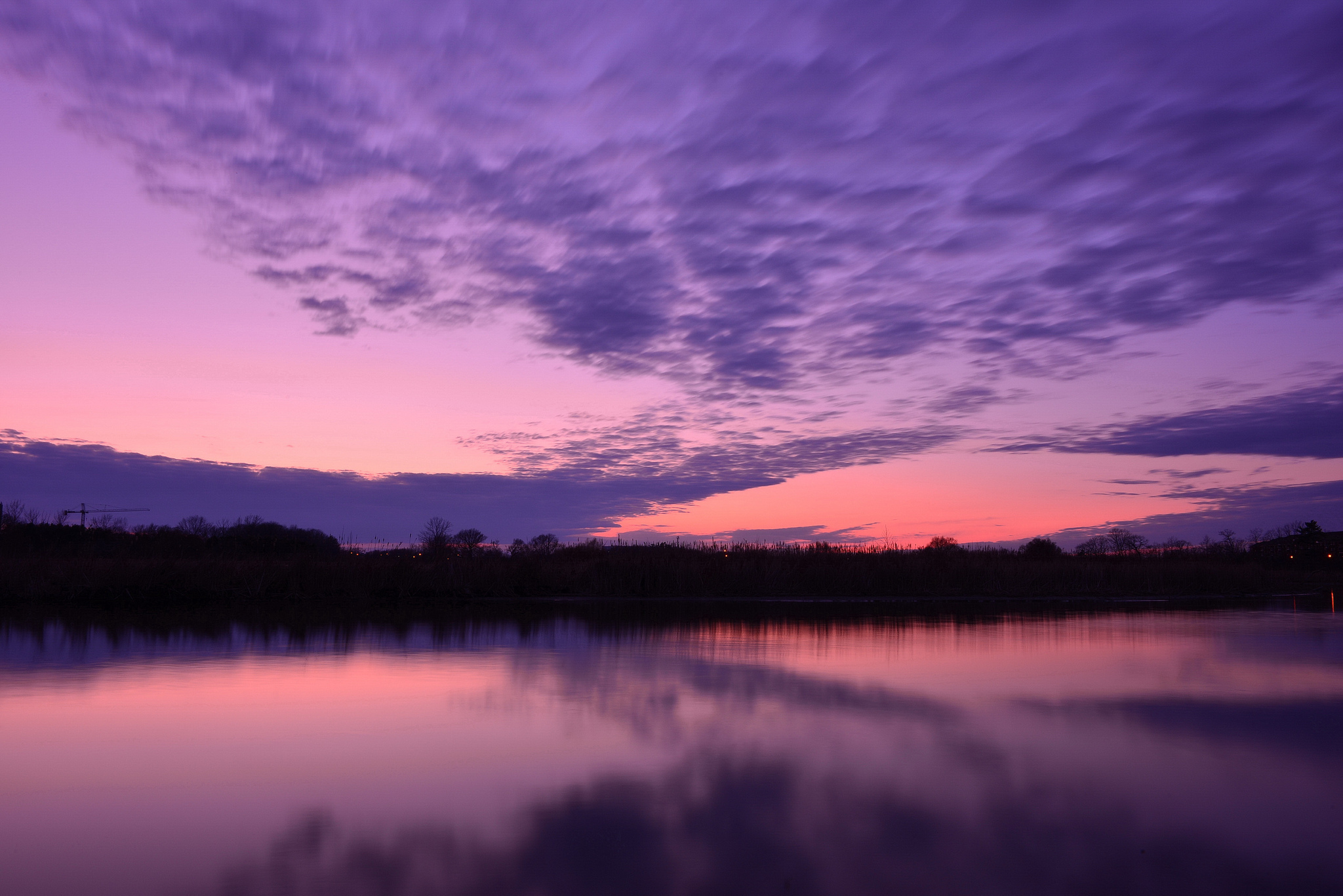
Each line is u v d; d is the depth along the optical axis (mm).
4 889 4605
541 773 6809
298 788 6395
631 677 11188
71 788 6348
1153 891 4746
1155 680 11602
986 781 6773
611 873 4879
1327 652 14844
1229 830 5711
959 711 9352
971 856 5219
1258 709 9641
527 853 5176
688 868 4961
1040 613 23156
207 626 16984
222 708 9055
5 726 8195
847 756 7410
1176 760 7453
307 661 12320
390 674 11203
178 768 6871
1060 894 4688
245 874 4824
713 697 9914
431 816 5809
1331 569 65312
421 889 4641
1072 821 5859
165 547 30625
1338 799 6391
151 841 5324
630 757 7297
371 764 7020
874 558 31844
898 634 16812
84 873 4828
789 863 5074
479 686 10430
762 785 6578
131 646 13797
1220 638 17078
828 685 10805
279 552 32562
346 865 4973
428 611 21281
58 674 11062
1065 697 10273
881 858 5164
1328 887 4816
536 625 17844
